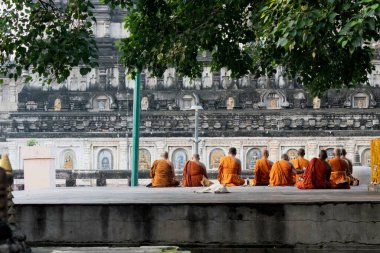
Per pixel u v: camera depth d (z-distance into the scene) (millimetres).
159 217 14281
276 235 13945
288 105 77938
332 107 77500
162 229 14258
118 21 82812
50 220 14562
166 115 77688
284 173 29000
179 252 8367
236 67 22453
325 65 21594
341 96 77625
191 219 14188
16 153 76062
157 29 19422
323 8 14031
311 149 75438
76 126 78188
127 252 8391
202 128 78000
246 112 77812
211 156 75688
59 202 14992
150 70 20344
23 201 15859
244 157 75562
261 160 30375
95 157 75938
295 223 13906
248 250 13945
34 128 78312
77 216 14484
